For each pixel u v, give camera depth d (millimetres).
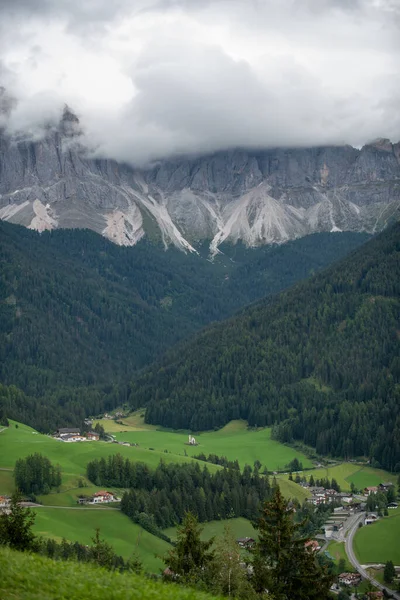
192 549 80625
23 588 39438
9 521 85938
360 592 154375
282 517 80312
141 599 40312
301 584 76938
